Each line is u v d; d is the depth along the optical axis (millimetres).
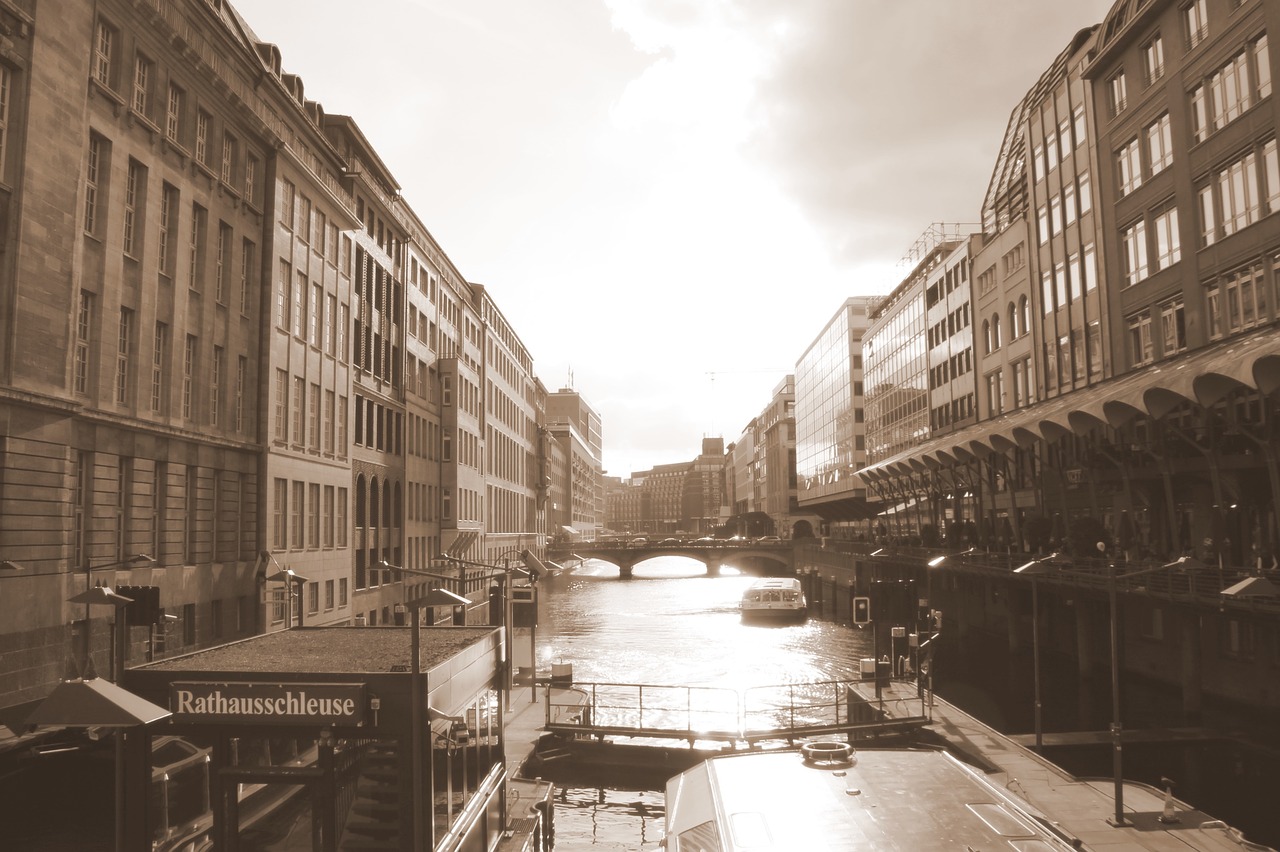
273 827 11102
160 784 10961
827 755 12070
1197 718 29453
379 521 53156
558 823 21688
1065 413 36500
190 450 31281
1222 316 33844
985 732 26203
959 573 51406
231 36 33688
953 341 68688
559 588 114375
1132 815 18656
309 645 14852
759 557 126938
